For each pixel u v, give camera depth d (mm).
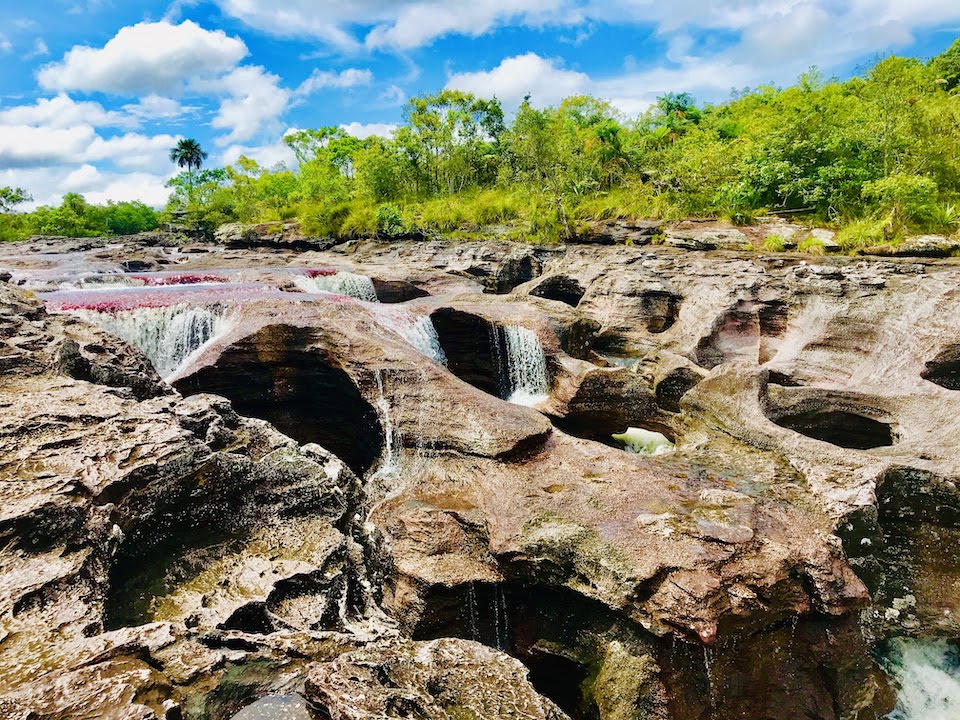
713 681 7035
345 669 4383
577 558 8039
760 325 19031
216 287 19891
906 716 8211
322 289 22750
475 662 5066
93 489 5238
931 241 19438
